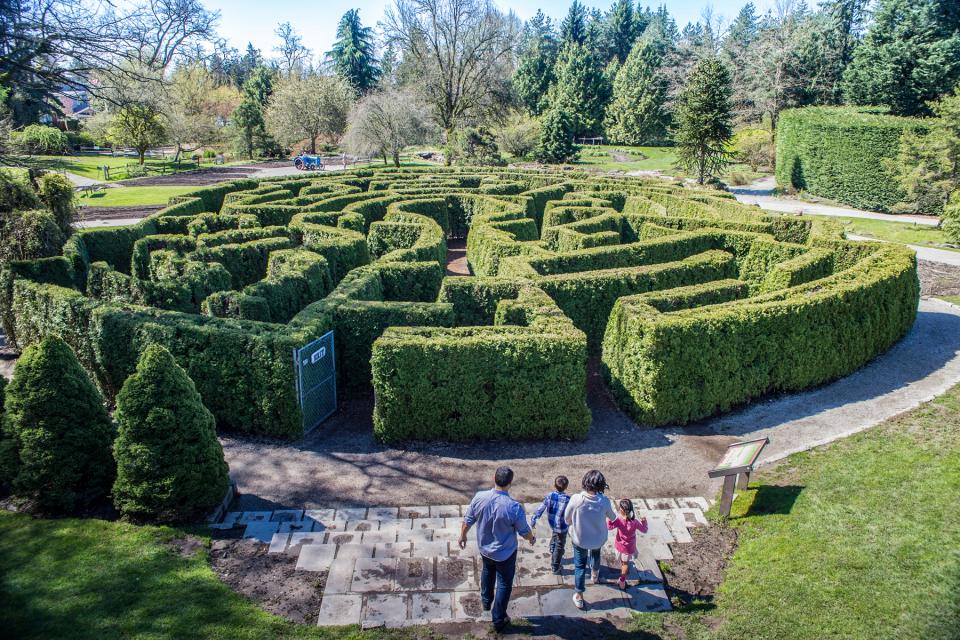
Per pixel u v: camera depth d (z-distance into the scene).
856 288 17.36
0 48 20.72
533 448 13.88
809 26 70.75
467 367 13.73
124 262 27.89
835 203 48.91
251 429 14.36
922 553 8.84
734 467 10.34
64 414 10.42
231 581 9.11
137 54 24.59
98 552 9.53
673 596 8.91
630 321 15.13
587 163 76.56
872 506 10.23
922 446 12.32
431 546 10.02
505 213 29.36
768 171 68.00
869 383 17.03
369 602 8.69
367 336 16.03
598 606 8.67
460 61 74.25
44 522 10.29
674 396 14.66
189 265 21.14
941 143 37.09
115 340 14.92
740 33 103.06
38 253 22.91
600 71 99.88
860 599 8.18
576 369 13.88
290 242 25.41
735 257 26.08
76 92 24.41
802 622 7.96
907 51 52.81
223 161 81.50
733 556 9.69
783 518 10.34
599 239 24.70
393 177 47.03
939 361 18.48
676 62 93.62
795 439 13.97
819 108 55.75
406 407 13.84
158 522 10.45
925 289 26.34
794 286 19.78
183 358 14.25
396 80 86.75
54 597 8.47
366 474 12.74
